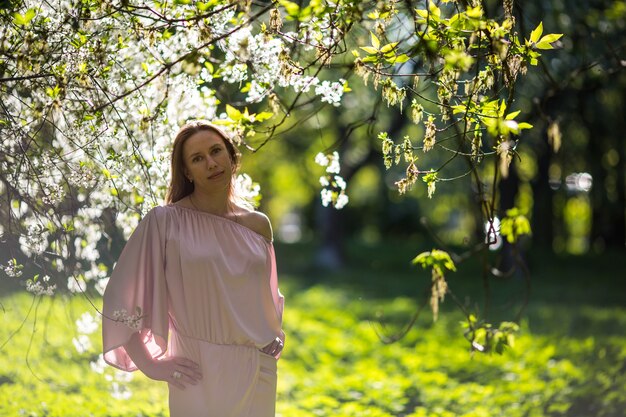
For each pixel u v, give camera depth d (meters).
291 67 5.26
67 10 5.15
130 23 5.26
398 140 23.61
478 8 4.81
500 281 24.55
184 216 4.73
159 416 7.55
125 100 5.76
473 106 5.13
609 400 8.52
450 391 9.17
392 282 25.36
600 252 34.72
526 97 12.04
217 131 4.85
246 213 4.91
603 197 28.97
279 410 8.09
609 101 18.14
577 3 12.30
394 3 5.04
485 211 6.25
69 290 6.12
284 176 40.50
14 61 5.26
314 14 4.75
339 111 21.75
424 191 32.50
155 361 4.64
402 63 5.45
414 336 13.65
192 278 4.64
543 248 34.00
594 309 18.16
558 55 12.34
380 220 45.81
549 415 8.09
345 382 9.52
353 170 27.62
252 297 4.77
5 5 4.88
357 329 14.33
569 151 22.39
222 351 4.67
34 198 5.72
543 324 15.29
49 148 5.88
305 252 34.16
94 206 6.24
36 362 9.02
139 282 4.63
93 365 6.98
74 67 5.13
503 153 5.24
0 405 7.28
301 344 12.84
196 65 4.87
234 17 5.95
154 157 5.96
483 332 6.38
